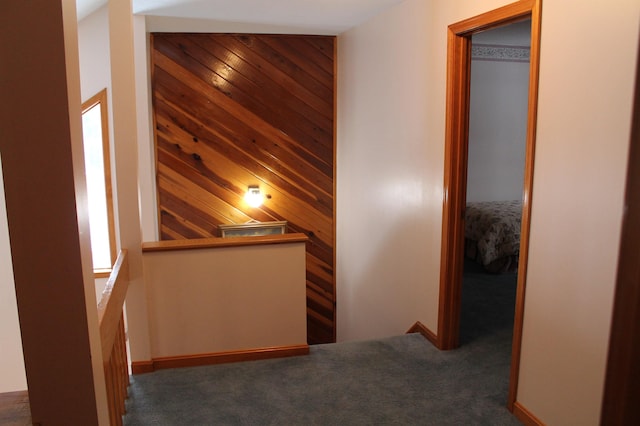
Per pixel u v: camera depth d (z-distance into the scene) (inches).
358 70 169.3
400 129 139.7
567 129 75.8
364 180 169.6
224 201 187.6
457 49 110.0
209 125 182.7
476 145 232.8
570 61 74.6
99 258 163.6
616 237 67.4
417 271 133.4
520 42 222.5
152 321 112.0
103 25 151.5
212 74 180.4
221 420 92.4
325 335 209.9
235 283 115.0
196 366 114.7
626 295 16.0
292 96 188.4
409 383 106.0
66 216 42.5
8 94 40.2
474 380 107.1
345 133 186.2
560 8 76.2
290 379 108.1
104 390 51.8
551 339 81.7
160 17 153.3
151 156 174.9
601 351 70.8
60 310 43.9
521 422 90.3
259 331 117.9
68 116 41.3
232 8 141.9
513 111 233.5
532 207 85.1
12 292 139.3
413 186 133.4
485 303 160.2
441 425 90.2
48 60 40.3
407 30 132.5
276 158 190.4
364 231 171.6
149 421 91.7
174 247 110.1
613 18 66.3
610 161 67.8
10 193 41.4
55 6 39.8
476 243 205.2
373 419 92.5
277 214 194.1
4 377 142.9
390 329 153.1
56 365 44.9
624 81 65.0
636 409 16.1
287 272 117.6
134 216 106.0
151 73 176.1
